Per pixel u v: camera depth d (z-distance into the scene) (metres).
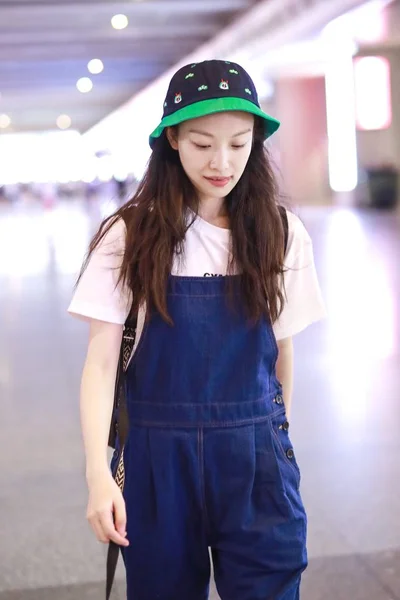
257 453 1.54
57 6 15.07
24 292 8.84
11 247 14.30
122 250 1.50
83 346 5.96
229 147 1.46
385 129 20.11
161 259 1.47
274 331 1.63
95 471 1.42
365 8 14.30
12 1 14.52
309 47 19.02
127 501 1.54
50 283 9.45
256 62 21.53
